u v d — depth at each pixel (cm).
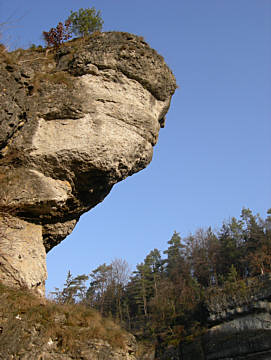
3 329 1095
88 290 6303
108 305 6088
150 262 8050
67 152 1448
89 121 1520
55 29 1820
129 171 1650
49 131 1487
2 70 1462
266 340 4197
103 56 1645
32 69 1628
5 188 1390
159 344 5269
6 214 1395
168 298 6144
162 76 1762
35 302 1262
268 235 7038
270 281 4725
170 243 8750
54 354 1154
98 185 1596
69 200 1552
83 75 1625
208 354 4725
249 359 4253
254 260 6406
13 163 1441
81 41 1755
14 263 1330
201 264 7206
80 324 1308
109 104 1582
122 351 1333
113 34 1731
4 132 1395
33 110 1499
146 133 1650
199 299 5775
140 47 1723
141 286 6731
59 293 1714
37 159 1441
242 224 8031
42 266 1450
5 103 1409
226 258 7106
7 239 1358
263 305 4491
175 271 7375
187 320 5512
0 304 1154
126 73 1672
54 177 1483
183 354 4972
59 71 1655
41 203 1427
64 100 1523
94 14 1989
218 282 6712
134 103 1648
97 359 1230
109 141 1508
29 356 1092
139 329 5738
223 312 4953
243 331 4544
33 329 1159
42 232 1588
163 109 1839
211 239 7775
